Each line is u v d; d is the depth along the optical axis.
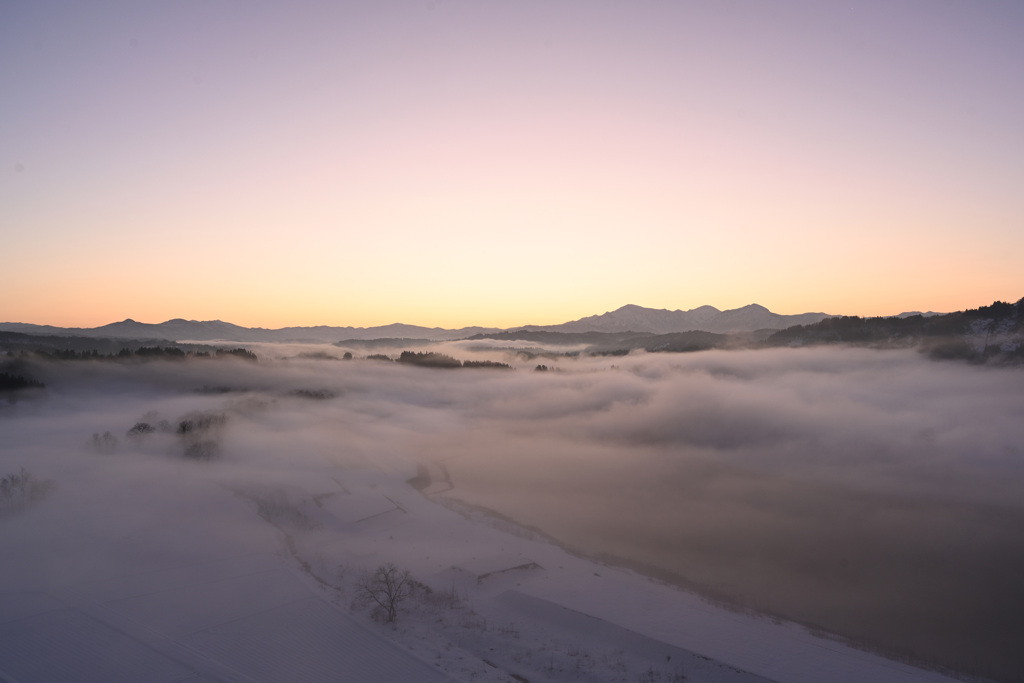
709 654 53.59
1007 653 75.12
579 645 54.41
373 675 45.00
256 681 43.47
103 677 43.34
